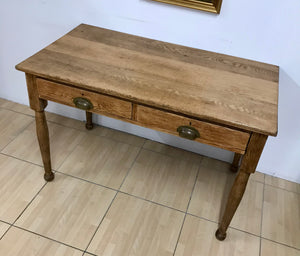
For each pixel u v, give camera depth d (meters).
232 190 1.55
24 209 1.81
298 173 2.09
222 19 1.71
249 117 1.34
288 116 1.88
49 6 1.99
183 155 2.23
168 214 1.87
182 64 1.65
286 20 1.61
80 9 1.94
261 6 1.61
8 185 1.93
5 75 2.42
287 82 1.77
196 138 1.46
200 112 1.34
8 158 2.09
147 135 2.31
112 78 1.50
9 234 1.69
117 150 2.22
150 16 1.83
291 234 1.83
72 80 1.46
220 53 1.81
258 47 1.72
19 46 2.24
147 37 1.90
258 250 1.74
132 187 1.99
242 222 1.87
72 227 1.75
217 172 2.14
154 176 2.07
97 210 1.85
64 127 2.36
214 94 1.45
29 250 1.64
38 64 1.55
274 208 1.96
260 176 2.15
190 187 2.03
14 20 2.12
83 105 1.55
